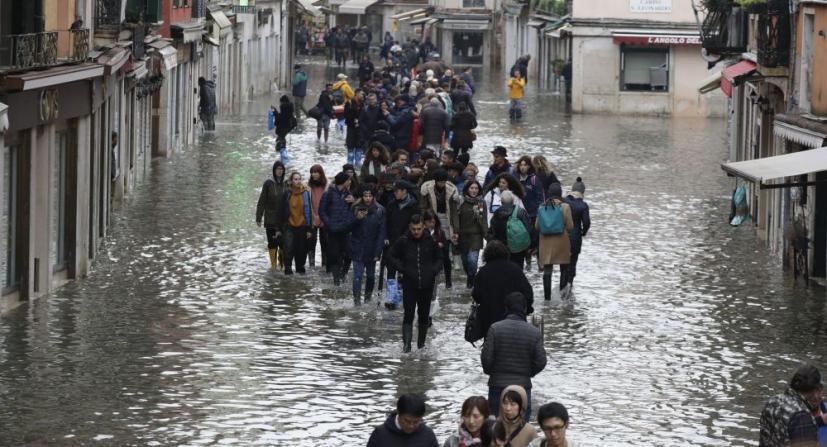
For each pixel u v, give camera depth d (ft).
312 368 122.72
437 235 149.18
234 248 180.45
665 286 163.73
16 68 138.51
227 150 291.17
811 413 80.23
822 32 174.29
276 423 106.42
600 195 235.20
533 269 173.99
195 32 301.84
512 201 150.82
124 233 189.06
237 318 141.49
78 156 160.86
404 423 77.82
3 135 136.87
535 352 99.86
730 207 223.92
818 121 171.73
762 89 212.02
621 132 352.08
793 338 138.92
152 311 143.84
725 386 120.67
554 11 526.98
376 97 283.18
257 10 451.12
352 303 150.61
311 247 165.99
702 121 397.39
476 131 343.05
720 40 235.20
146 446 100.12
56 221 157.17
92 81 162.71
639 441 104.42
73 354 125.18
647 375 123.65
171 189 230.89
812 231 169.89
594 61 415.03
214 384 116.67
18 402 109.91
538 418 77.00
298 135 327.06
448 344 133.18
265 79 478.18
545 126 363.56
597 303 153.69
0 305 140.46
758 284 166.40
